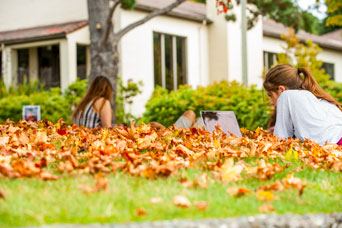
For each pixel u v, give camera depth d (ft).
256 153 11.87
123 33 34.71
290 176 9.31
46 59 53.57
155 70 51.75
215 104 35.91
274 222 6.70
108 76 34.40
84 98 20.70
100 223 6.36
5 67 52.11
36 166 8.91
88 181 8.38
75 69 48.83
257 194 8.07
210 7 57.57
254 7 55.77
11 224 6.13
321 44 74.74
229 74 56.39
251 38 60.49
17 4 58.18
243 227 6.47
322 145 13.38
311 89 14.96
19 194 7.30
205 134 14.48
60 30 48.67
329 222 7.27
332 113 14.37
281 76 15.38
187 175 9.23
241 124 34.94
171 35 53.67
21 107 39.14
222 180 9.07
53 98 41.42
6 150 10.74
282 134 14.74
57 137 13.51
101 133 14.14
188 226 6.21
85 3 52.39
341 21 53.47
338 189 9.23
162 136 14.32
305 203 8.08
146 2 52.95
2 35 55.52
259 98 35.35
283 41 67.97
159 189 8.02
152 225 6.13
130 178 8.80
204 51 57.26
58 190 7.73
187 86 40.83
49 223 6.27
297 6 53.42
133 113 48.67
